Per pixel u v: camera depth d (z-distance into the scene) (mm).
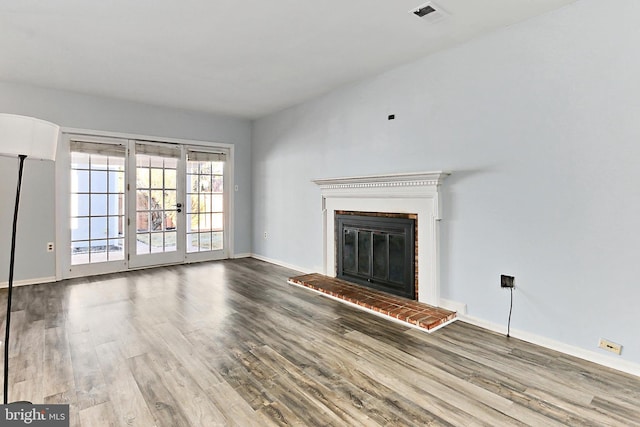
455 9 2473
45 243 4301
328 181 4152
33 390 1921
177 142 5348
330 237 4469
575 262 2396
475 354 2410
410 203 3432
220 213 5945
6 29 2783
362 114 4012
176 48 3156
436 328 2863
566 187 2426
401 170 3574
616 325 2225
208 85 4188
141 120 4984
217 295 3791
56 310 3256
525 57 2611
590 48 2291
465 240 3029
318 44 3070
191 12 2535
